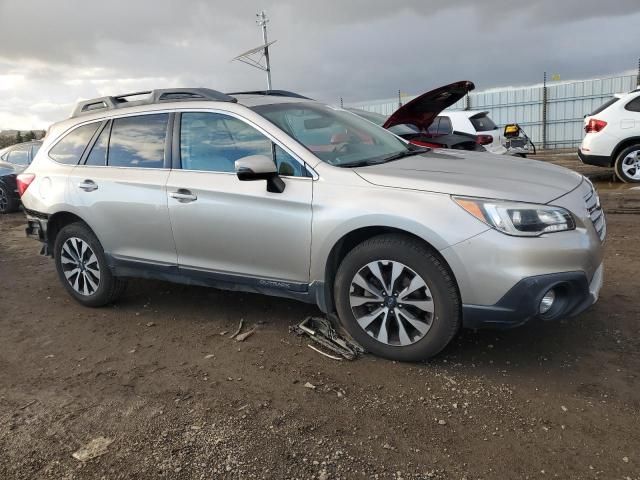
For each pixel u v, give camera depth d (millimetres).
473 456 2613
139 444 2838
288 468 2592
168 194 4121
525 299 3037
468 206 3125
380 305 3486
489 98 23969
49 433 2988
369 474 2527
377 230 3449
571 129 22453
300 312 4488
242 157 3885
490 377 3309
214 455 2713
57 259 5008
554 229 3070
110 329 4438
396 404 3072
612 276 4875
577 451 2605
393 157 4000
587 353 3518
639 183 10141
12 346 4215
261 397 3225
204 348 3947
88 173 4648
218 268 4039
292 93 5098
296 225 3590
